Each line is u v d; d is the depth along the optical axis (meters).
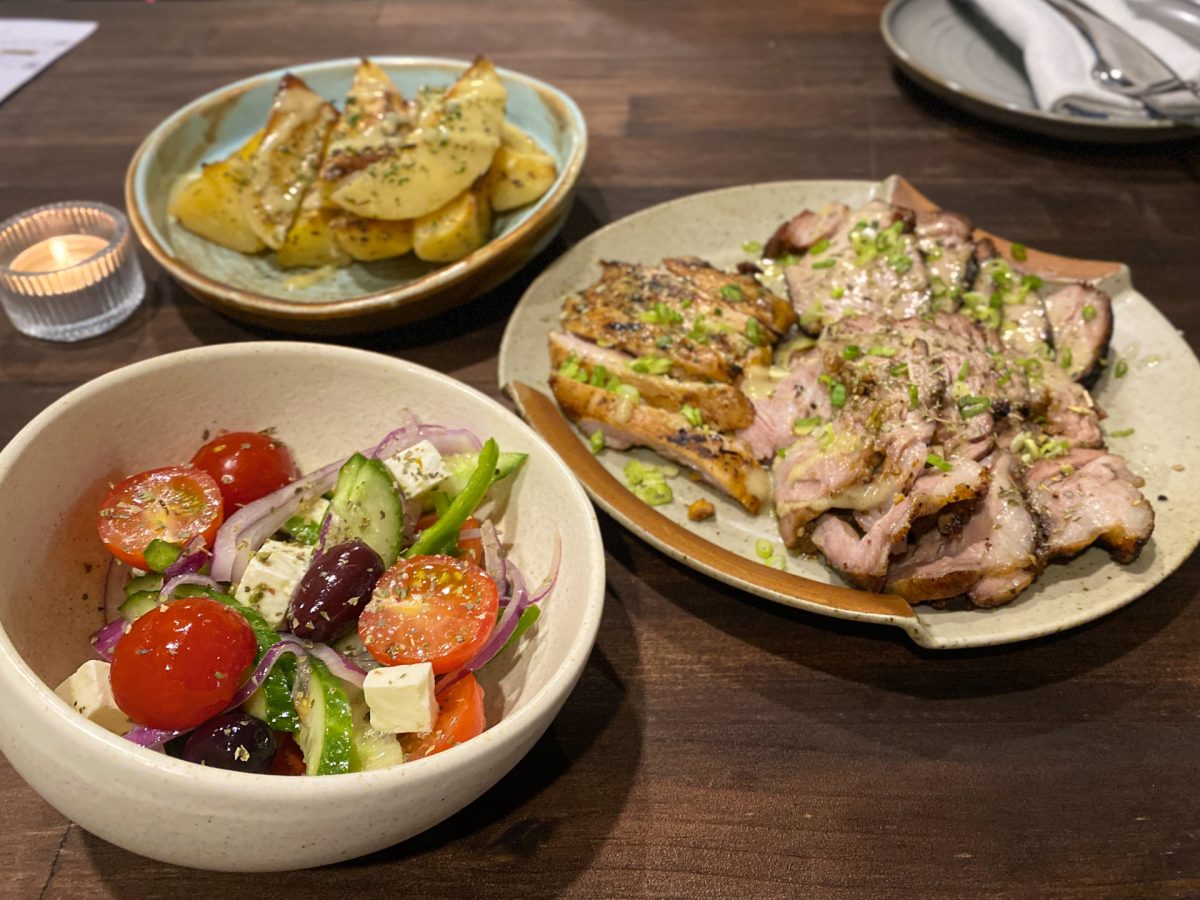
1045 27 0.49
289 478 0.28
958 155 0.49
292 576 0.24
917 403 0.31
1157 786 0.26
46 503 0.25
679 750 0.27
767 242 0.42
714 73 0.55
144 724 0.21
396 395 0.29
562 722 0.27
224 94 0.45
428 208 0.38
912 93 0.54
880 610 0.27
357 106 0.41
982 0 0.51
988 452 0.31
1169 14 0.47
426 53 0.56
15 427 0.36
